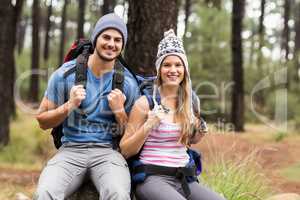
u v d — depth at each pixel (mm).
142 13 5625
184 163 3990
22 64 29172
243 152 6926
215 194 3951
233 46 17672
